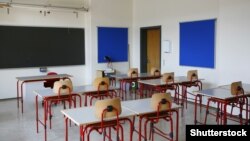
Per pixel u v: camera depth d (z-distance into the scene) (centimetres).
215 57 646
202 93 466
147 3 868
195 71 616
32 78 630
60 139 442
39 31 793
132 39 948
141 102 392
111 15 899
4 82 754
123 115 324
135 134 462
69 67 858
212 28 648
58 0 818
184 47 732
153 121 374
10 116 580
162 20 808
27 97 692
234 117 532
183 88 673
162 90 569
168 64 795
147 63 926
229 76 581
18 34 761
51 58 820
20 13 759
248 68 542
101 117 305
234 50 566
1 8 729
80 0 855
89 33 870
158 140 433
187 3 716
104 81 491
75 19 857
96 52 882
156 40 883
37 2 783
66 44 844
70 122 512
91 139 439
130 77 688
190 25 709
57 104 676
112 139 438
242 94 450
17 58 765
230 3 568
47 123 527
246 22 539
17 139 443
